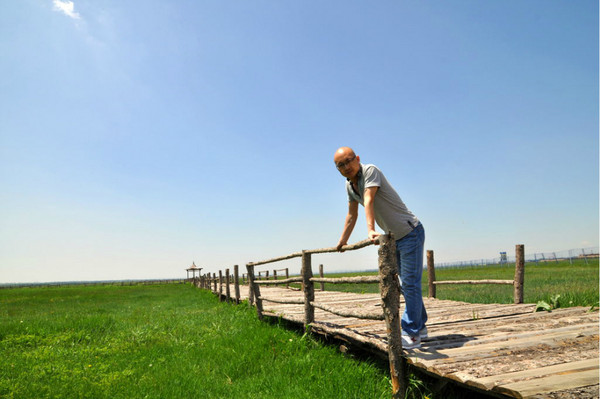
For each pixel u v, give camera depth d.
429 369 2.78
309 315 5.21
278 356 4.44
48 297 27.89
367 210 3.12
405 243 3.28
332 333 4.51
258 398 3.29
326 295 10.82
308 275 5.27
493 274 26.91
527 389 2.14
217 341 5.62
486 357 2.99
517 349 3.18
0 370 4.52
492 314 5.46
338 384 3.36
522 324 4.39
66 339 6.46
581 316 4.76
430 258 8.80
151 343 6.02
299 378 3.63
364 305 7.41
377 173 3.19
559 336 3.58
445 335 3.88
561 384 2.21
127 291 32.88
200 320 8.23
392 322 3.06
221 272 14.59
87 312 12.54
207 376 4.02
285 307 8.00
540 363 2.74
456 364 2.81
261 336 5.43
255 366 4.18
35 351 5.52
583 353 2.98
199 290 25.88
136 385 3.84
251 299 8.96
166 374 4.13
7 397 3.54
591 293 8.45
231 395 3.44
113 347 5.83
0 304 20.31
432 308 6.54
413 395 3.02
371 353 4.23
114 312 12.04
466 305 6.91
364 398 3.08
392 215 3.26
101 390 3.70
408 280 3.29
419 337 3.34
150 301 17.16
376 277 3.33
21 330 7.54
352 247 3.66
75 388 3.78
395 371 3.02
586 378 2.30
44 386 3.81
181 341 5.92
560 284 13.11
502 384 2.26
